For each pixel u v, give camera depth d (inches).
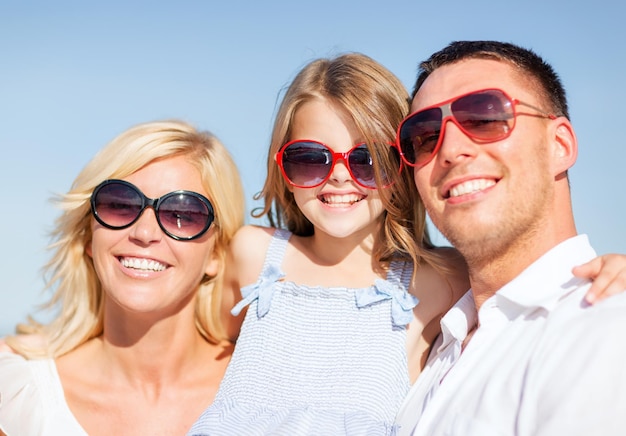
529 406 96.2
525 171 121.5
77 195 154.1
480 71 130.0
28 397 148.3
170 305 152.8
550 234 123.1
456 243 126.2
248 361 144.1
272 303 149.9
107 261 150.8
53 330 164.2
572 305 102.7
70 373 156.8
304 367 141.3
